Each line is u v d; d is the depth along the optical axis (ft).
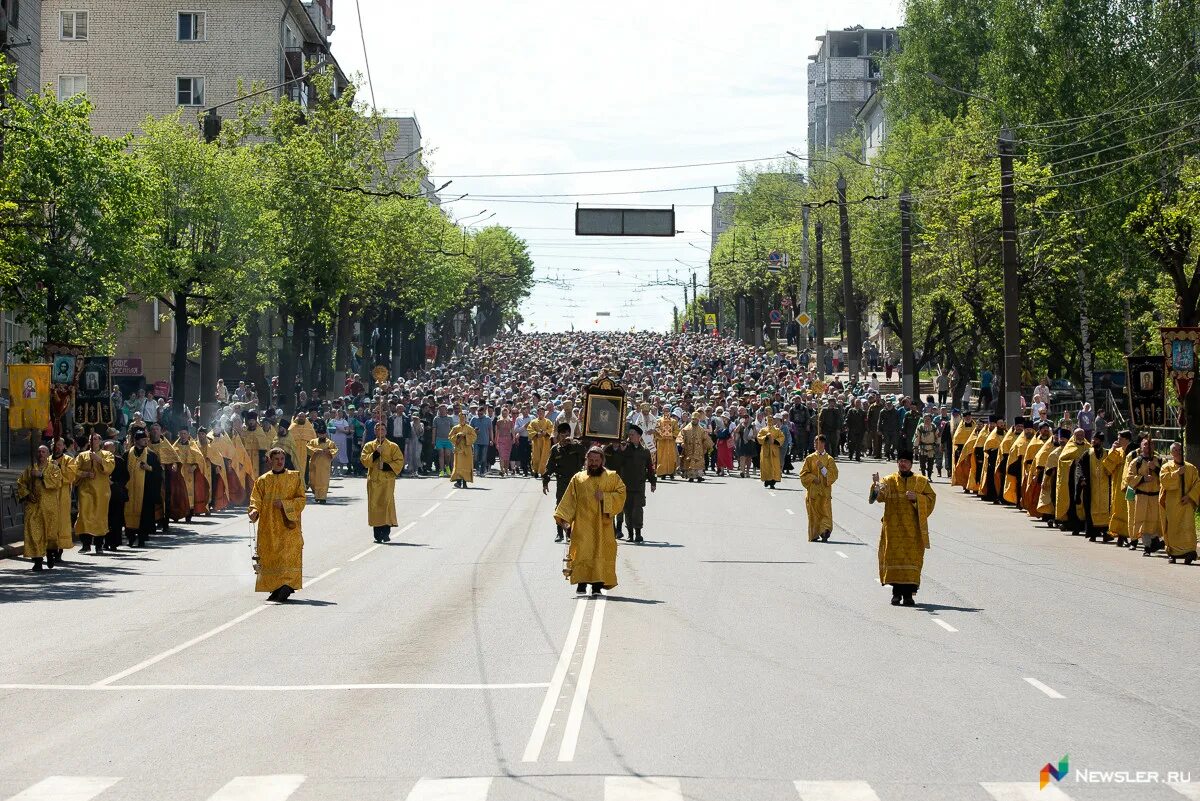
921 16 250.57
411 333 364.79
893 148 263.49
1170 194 185.98
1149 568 88.89
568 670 51.67
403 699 46.62
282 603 71.72
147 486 102.42
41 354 126.31
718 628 62.18
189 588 78.84
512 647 57.16
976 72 247.09
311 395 224.33
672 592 75.00
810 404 199.00
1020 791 34.40
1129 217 157.58
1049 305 213.87
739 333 519.60
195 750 39.34
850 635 60.49
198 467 121.90
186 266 164.76
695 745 39.63
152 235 136.67
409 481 167.43
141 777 36.14
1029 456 126.11
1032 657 55.06
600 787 34.76
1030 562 91.56
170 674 51.72
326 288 210.59
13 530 102.99
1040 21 208.95
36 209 125.29
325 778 35.86
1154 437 144.56
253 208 173.99
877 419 198.39
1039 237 202.69
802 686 48.73
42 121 122.11
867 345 330.95
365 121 226.79
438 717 43.70
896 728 41.96
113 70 285.43
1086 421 164.55
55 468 88.89
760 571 84.74
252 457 136.87
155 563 91.97
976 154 207.10
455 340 466.70
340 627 63.36
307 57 313.32
